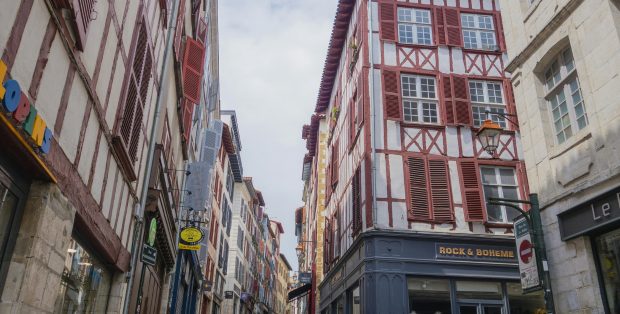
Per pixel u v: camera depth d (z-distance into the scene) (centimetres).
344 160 1889
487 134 951
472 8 1669
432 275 1298
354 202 1582
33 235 403
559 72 882
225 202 3150
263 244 5238
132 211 830
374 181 1398
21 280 390
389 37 1598
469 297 1307
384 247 1316
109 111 612
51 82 411
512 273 1325
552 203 841
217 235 2877
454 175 1438
